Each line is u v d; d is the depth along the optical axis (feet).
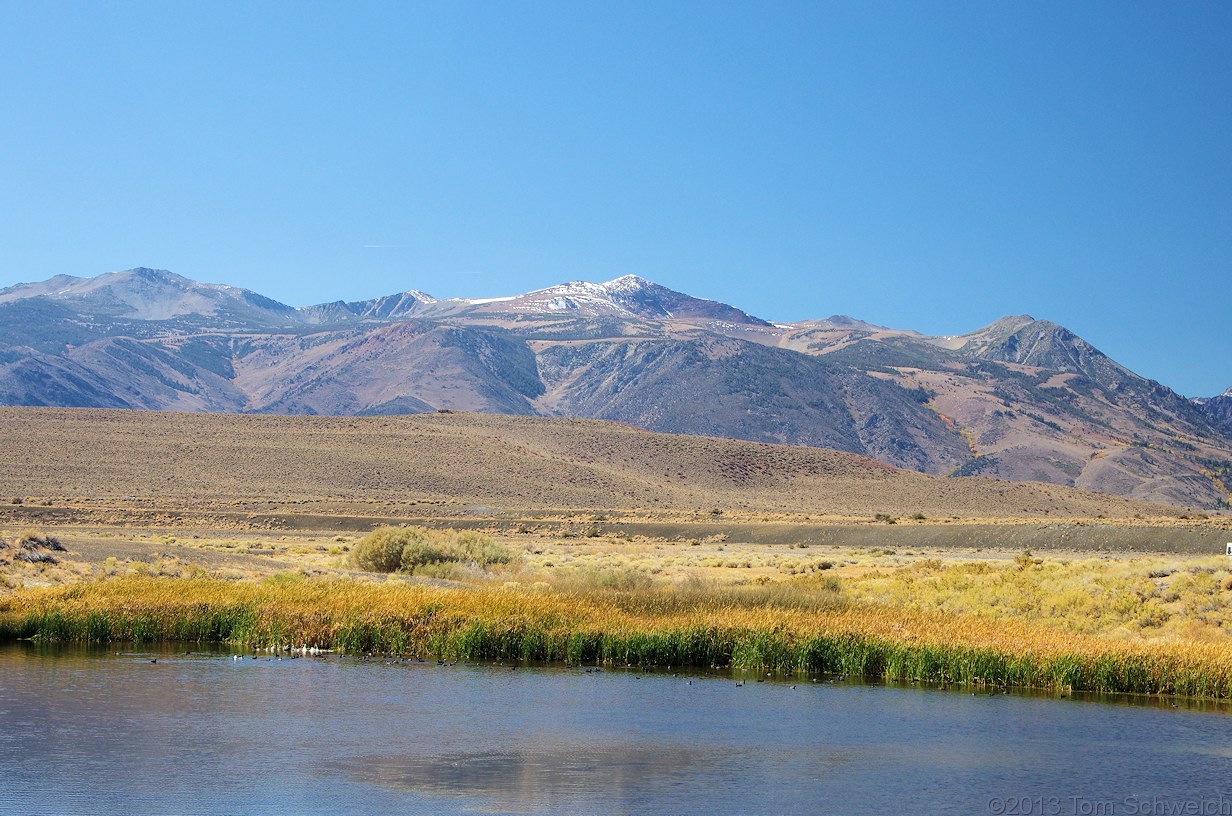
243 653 132.46
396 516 450.30
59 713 99.35
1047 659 116.47
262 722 98.12
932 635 126.31
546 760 87.81
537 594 159.33
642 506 568.41
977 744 93.30
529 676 121.08
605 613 141.18
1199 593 155.33
